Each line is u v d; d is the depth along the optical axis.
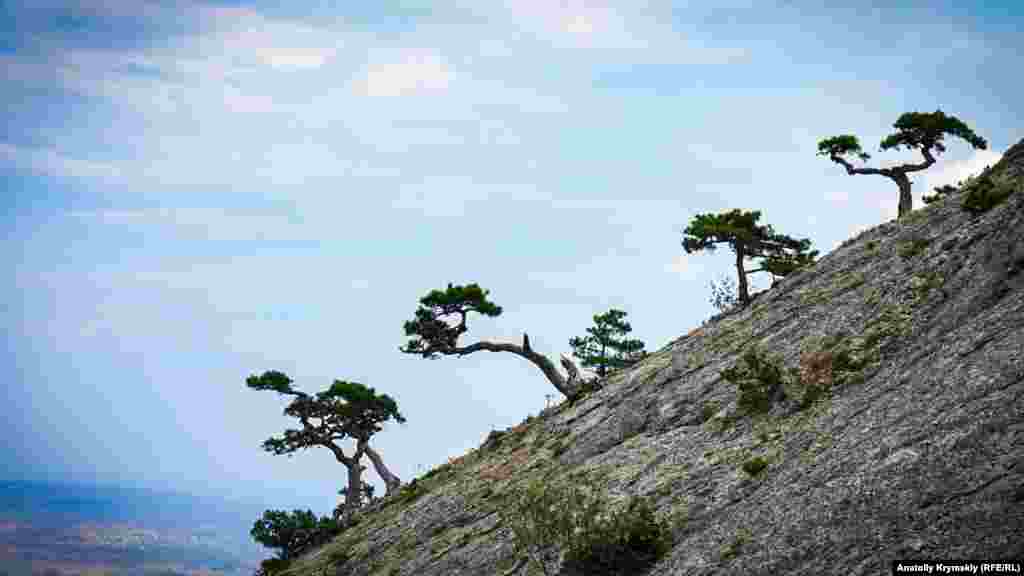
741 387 36.31
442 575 39.50
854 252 47.00
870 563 19.23
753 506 26.83
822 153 60.25
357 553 52.38
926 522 19.52
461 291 64.44
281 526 65.75
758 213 58.16
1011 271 28.86
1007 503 18.39
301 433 77.44
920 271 35.22
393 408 78.62
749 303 54.16
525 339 66.62
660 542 28.52
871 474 22.95
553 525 30.08
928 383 26.17
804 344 37.44
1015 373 22.78
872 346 32.88
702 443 35.53
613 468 38.00
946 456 21.39
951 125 56.94
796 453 28.64
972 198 36.66
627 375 52.66
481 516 45.16
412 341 66.81
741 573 22.94
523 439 56.69
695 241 58.09
